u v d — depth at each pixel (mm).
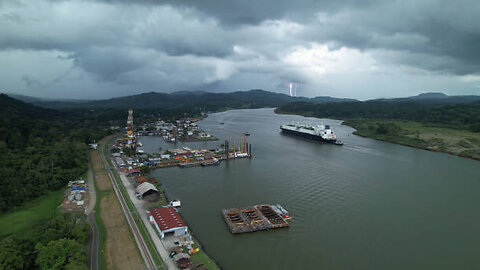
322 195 138875
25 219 102562
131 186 142875
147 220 103375
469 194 143000
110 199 123688
